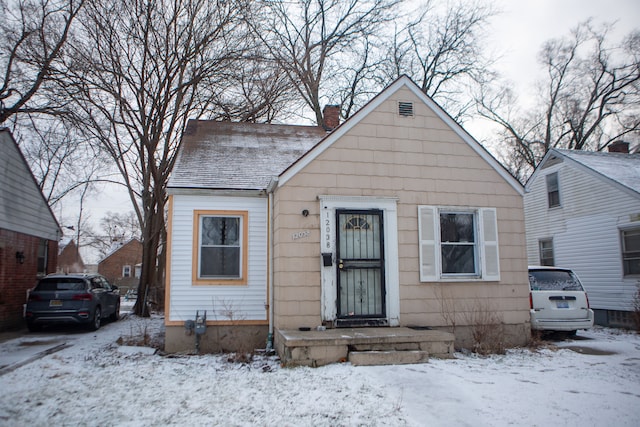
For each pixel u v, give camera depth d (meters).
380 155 9.16
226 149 12.05
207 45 16.11
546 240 17.31
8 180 12.52
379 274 8.88
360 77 26.20
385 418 4.93
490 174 9.64
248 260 9.55
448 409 5.19
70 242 56.91
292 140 13.48
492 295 9.24
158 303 18.69
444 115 9.55
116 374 6.98
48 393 5.98
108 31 14.77
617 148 19.50
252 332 9.33
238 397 5.73
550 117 30.70
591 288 15.03
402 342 7.62
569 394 5.80
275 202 9.02
